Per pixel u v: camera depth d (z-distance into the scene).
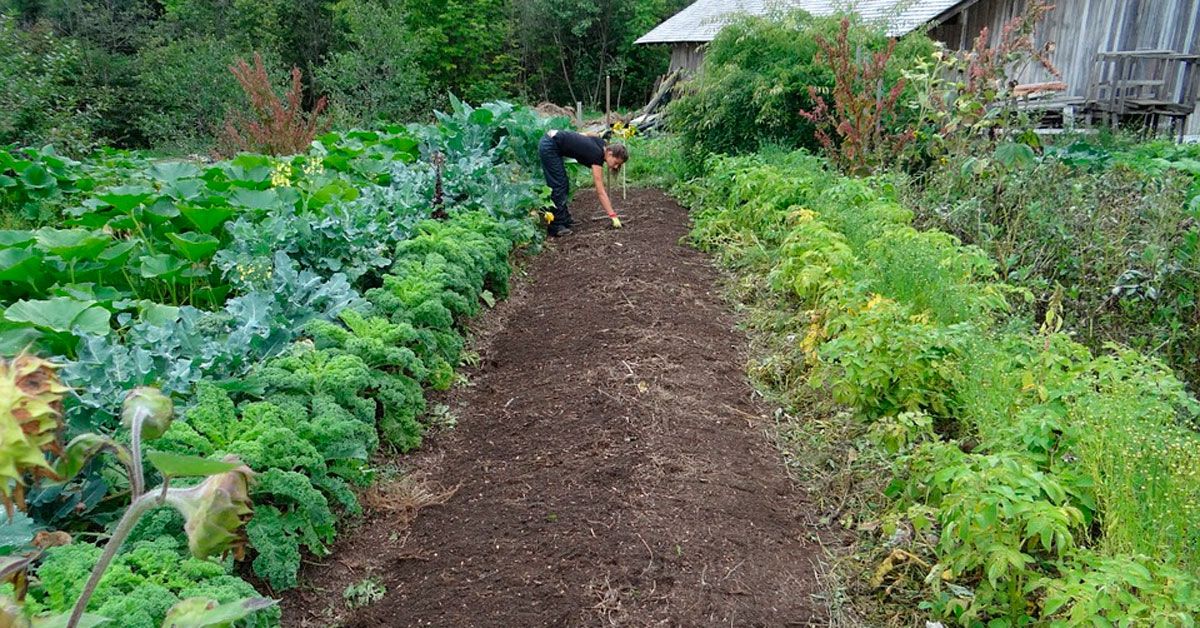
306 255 5.32
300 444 3.10
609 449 3.90
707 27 19.53
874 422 3.86
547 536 3.30
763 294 6.17
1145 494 2.69
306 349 3.87
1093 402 3.00
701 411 4.36
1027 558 2.57
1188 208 5.85
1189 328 5.15
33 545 2.38
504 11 29.58
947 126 7.65
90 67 20.45
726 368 4.98
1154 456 2.71
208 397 3.20
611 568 3.10
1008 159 6.54
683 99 11.02
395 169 7.53
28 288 4.96
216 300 5.21
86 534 2.77
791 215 6.60
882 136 9.04
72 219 7.05
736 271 6.88
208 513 0.89
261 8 23.61
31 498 2.81
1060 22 14.91
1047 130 12.34
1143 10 14.09
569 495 3.57
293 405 3.39
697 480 3.70
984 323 4.22
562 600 2.95
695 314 5.83
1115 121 12.88
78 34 21.86
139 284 5.33
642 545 3.23
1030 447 3.13
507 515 3.48
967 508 2.67
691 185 10.17
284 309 4.47
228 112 15.93
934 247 5.10
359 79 19.61
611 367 4.78
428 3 25.36
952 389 3.89
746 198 8.00
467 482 3.81
